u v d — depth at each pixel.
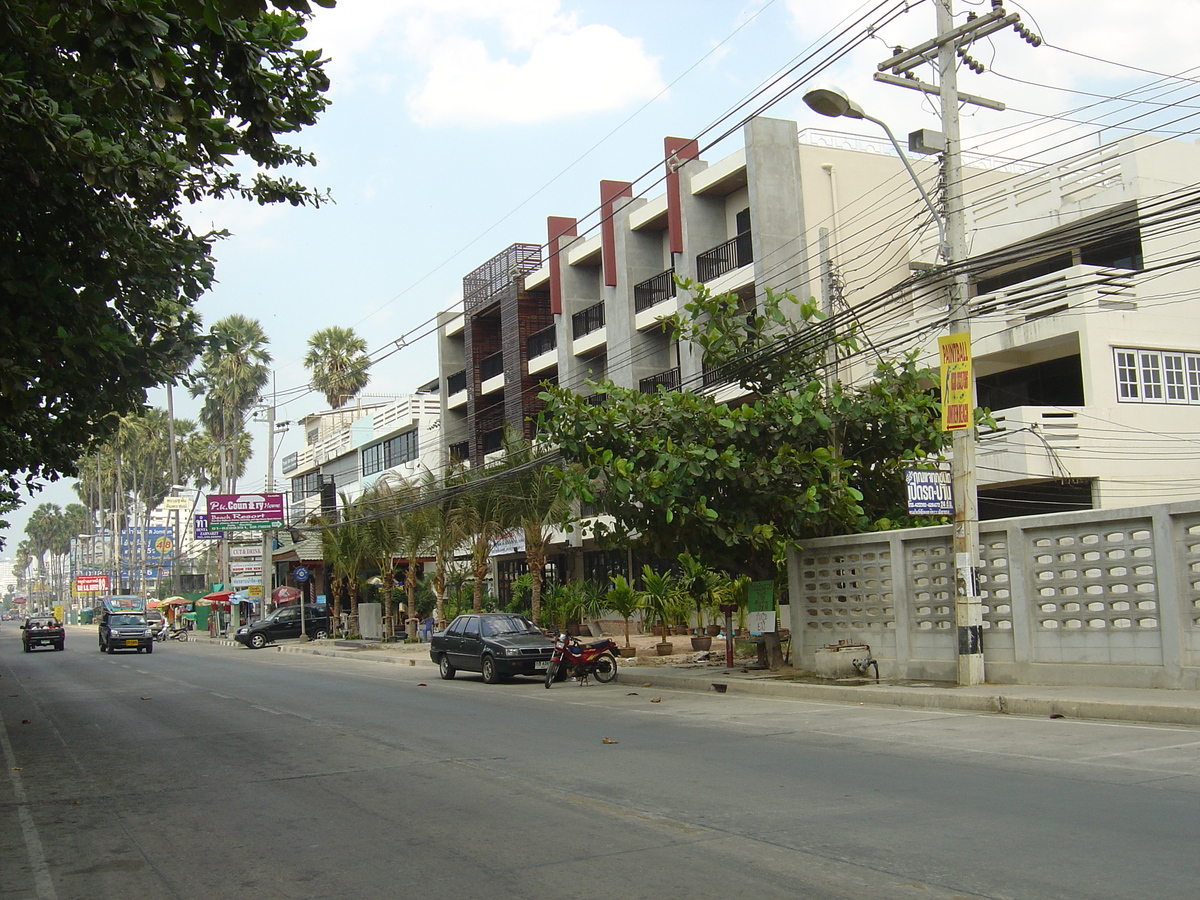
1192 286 24.11
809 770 10.11
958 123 16.28
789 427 19.09
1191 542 13.53
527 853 7.29
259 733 14.91
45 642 50.28
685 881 6.42
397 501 40.97
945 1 16.23
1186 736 11.10
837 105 15.88
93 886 6.93
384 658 33.66
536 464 28.70
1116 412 22.92
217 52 8.30
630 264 36.16
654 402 19.50
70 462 15.12
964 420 16.06
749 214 31.77
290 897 6.47
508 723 15.22
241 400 71.31
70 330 10.99
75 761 12.81
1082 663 14.76
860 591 18.67
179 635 63.34
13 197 10.04
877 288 29.98
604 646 22.45
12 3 8.46
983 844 6.94
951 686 16.06
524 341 42.59
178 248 12.77
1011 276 27.50
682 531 19.75
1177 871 6.13
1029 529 15.53
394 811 8.97
